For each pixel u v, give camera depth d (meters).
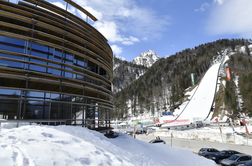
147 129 65.00
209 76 143.25
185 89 166.38
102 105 25.06
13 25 15.17
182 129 60.88
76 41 20.89
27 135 7.40
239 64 159.88
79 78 20.34
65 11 19.44
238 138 35.62
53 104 17.33
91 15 23.73
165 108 141.62
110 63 30.11
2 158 4.57
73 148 6.91
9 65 15.17
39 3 17.62
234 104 85.31
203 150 21.95
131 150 12.52
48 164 4.94
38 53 16.84
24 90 15.62
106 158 6.77
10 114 14.59
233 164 15.98
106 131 24.53
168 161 12.18
